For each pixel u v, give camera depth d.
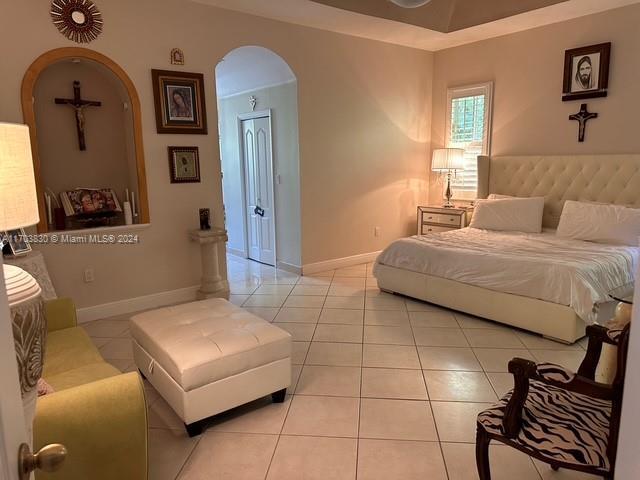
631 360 0.86
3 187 1.27
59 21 3.54
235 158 6.38
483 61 5.70
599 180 4.73
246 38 4.56
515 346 3.33
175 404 2.31
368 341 3.45
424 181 6.54
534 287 3.45
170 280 4.43
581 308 3.20
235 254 6.79
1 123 1.27
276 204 5.71
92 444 1.61
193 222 4.50
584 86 4.78
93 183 4.22
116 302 4.12
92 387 1.62
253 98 5.77
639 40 4.38
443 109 6.24
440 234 4.88
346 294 4.67
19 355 1.01
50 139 3.95
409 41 5.71
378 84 5.75
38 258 3.32
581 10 4.57
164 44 4.09
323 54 5.18
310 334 3.61
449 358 3.14
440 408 2.52
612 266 3.53
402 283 4.45
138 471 1.72
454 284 3.99
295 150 5.24
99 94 4.16
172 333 2.49
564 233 4.57
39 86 3.85
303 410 2.52
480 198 5.73
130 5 3.87
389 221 6.22
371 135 5.80
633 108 4.50
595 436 1.52
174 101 4.20
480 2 4.84
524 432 1.58
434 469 2.04
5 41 3.35
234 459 2.13
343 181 5.63
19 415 0.72
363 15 4.63
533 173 5.29
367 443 2.23
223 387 2.32
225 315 2.79
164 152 4.23
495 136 5.71
